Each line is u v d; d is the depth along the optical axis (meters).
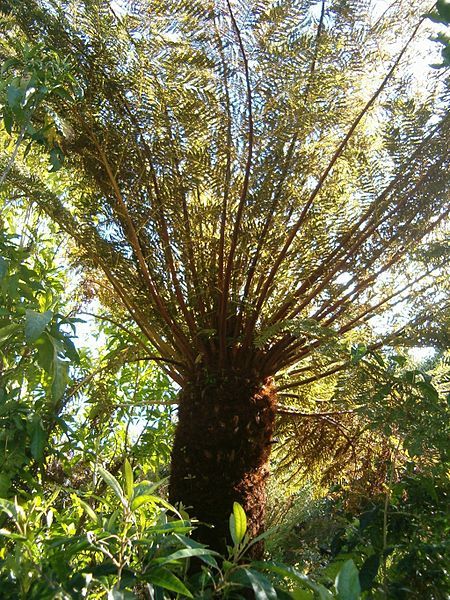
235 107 3.38
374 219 3.62
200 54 3.33
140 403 3.79
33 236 3.67
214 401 3.36
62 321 2.52
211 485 3.23
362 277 3.71
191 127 3.41
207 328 3.61
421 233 3.63
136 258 3.72
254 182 3.46
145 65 3.40
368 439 3.88
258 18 3.30
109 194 3.67
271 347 3.54
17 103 2.42
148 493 1.71
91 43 3.45
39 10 3.43
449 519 2.29
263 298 3.49
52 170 2.98
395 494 2.53
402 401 2.84
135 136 3.55
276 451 4.50
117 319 4.19
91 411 3.82
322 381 4.08
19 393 3.02
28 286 2.83
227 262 3.58
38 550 1.91
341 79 3.38
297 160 3.47
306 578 1.53
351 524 2.47
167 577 1.54
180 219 3.59
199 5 3.29
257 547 3.18
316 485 4.32
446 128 3.46
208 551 1.55
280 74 3.29
